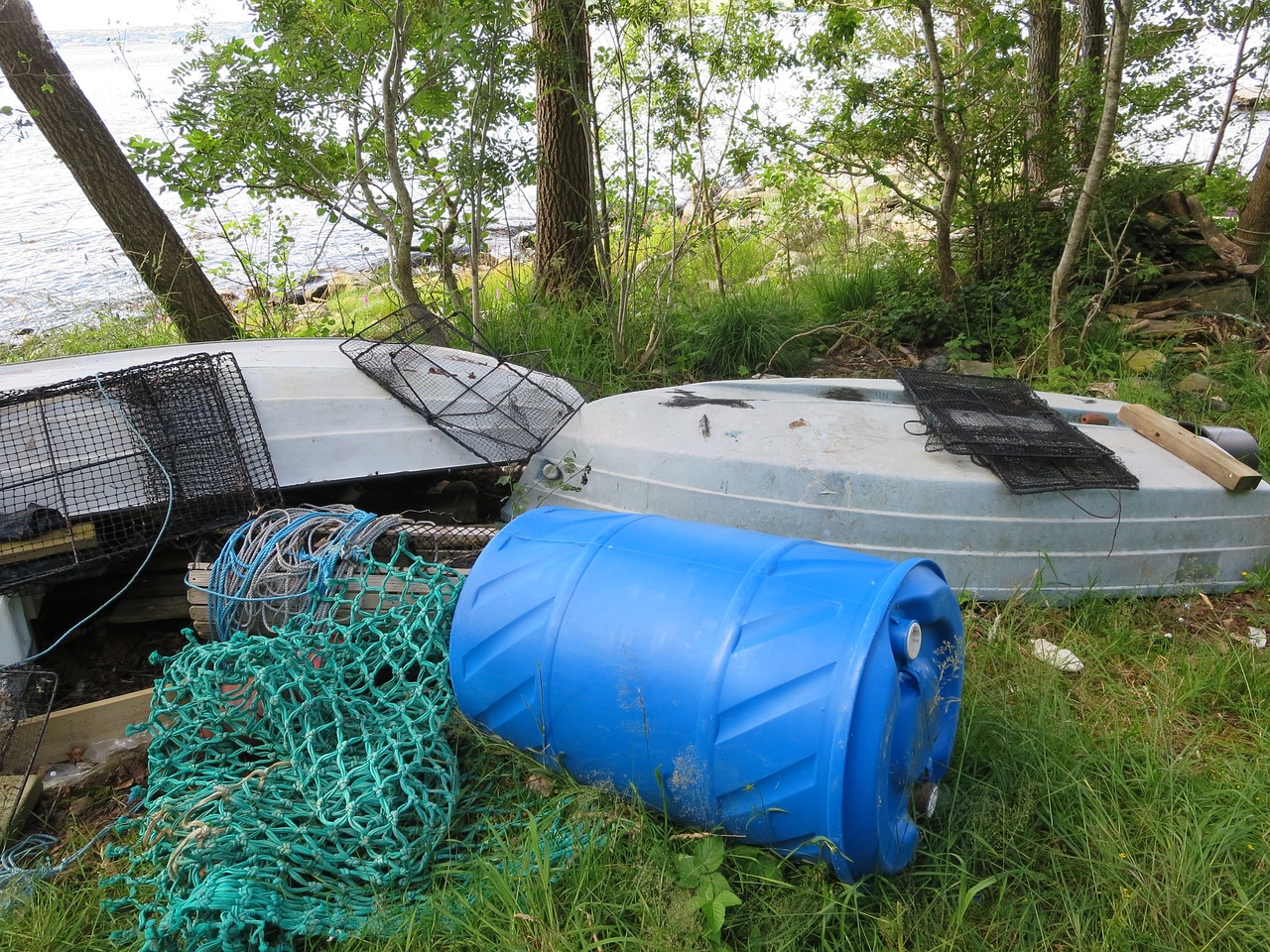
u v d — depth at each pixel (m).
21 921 2.30
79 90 5.92
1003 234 7.36
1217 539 3.70
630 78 6.41
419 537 3.22
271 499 3.44
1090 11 8.97
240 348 4.37
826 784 2.02
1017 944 2.15
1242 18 8.80
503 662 2.47
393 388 3.93
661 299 6.55
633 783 2.35
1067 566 3.58
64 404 3.38
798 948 2.14
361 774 2.46
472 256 6.02
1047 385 5.82
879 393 4.52
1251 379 5.58
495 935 2.19
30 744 2.87
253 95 5.30
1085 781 2.54
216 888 2.14
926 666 2.26
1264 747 2.82
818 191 9.74
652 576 2.36
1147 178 7.38
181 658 2.82
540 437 4.07
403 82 5.70
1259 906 2.24
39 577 3.03
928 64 7.76
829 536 3.54
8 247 11.90
